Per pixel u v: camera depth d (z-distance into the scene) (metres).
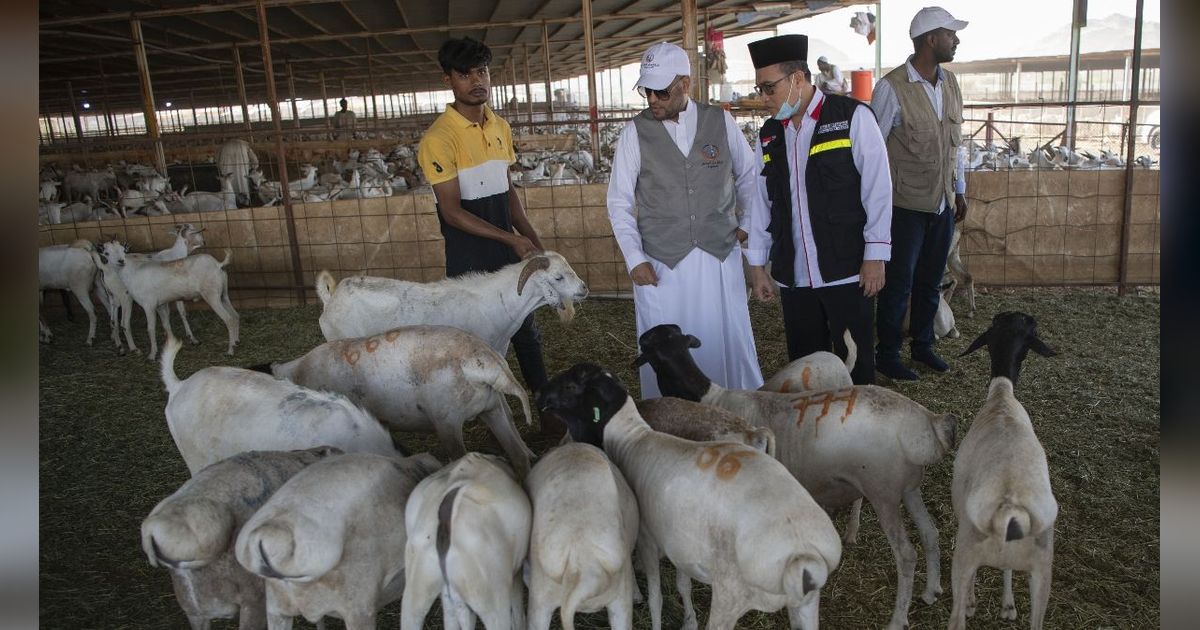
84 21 14.34
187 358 8.54
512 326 5.44
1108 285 9.38
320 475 3.06
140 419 6.83
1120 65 48.25
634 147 4.83
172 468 5.84
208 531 2.99
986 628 3.68
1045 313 8.45
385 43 28.03
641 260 4.88
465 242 5.70
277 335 9.27
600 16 21.89
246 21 19.52
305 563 2.84
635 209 5.08
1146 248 9.28
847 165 4.62
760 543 2.80
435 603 4.02
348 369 4.64
